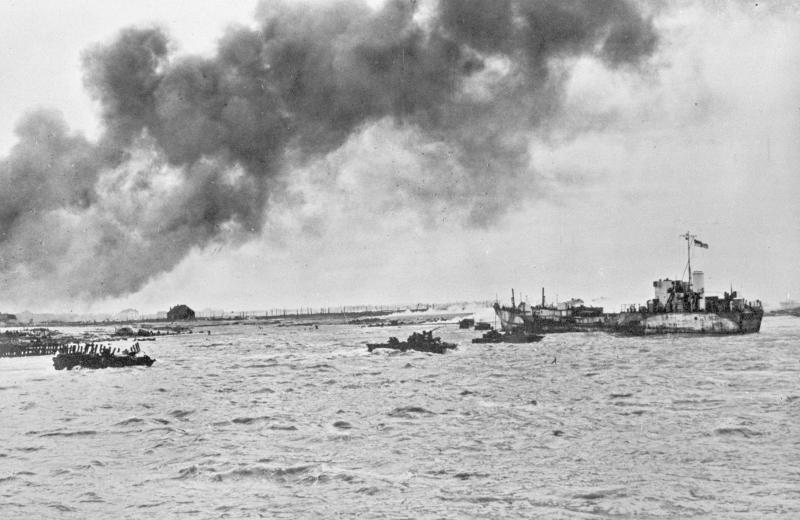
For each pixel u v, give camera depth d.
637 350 94.31
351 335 170.88
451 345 104.44
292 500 29.34
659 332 115.94
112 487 31.70
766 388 56.03
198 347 133.12
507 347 107.12
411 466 34.16
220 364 93.06
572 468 33.16
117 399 59.81
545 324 128.38
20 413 52.59
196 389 65.75
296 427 44.50
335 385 66.31
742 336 113.88
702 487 29.67
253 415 49.34
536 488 30.23
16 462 36.62
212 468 34.41
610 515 26.75
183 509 28.50
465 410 49.44
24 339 141.00
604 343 108.44
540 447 37.41
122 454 38.03
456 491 30.11
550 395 55.59
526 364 80.75
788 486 29.47
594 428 41.81
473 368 78.69
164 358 106.12
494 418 45.94
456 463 34.53
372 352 104.19
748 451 35.34
